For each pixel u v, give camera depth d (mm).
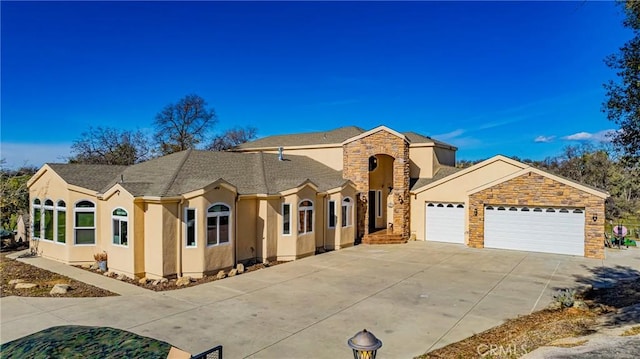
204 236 17062
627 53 10109
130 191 16906
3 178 26344
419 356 9180
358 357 5895
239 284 15812
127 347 5508
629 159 10344
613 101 10359
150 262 16672
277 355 9328
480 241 24562
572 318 11445
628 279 16500
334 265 19469
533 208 23219
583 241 21875
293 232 20766
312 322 11500
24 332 10648
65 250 19406
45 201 20844
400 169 27281
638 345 8430
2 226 27453
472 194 24781
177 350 5703
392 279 16625
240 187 20219
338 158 30438
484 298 13898
